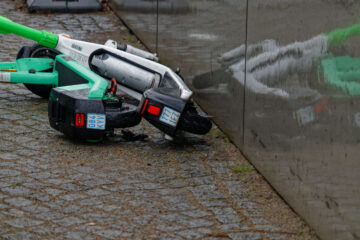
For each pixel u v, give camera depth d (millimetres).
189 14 9734
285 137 6172
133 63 8609
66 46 8773
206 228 5562
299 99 5781
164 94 7465
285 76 6129
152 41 12273
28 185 6266
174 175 6793
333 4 5023
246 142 7391
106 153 7305
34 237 5215
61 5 15289
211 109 8805
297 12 5785
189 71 9820
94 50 8719
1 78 8484
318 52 5324
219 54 8359
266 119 6711
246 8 7281
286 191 6168
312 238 5434
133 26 13859
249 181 6758
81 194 6137
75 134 7375
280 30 6230
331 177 5113
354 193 4707
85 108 7312
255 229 5586
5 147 7281
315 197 5461
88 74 7922
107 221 5594
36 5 15055
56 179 6461
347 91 4781
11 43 12133
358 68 4586
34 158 7000
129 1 14164
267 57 6629
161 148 7629
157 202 6062
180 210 5910
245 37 7352
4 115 8391
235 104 7781
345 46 4805
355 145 4668
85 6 15531
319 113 5324
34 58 8992
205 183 6633
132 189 6336
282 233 5531
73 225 5477
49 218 5586
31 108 8781
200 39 9195
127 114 7516
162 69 8469
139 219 5664
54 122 7566
